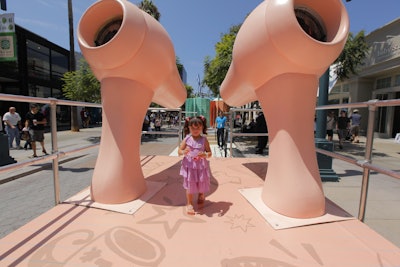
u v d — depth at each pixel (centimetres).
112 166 254
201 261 161
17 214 359
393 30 1183
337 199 421
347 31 214
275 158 240
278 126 238
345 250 174
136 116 269
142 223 212
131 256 165
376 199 426
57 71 1991
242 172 392
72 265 155
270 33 215
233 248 176
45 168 636
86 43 247
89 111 2522
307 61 214
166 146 1079
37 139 737
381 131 1435
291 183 224
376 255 168
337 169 643
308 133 234
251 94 318
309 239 188
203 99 1883
